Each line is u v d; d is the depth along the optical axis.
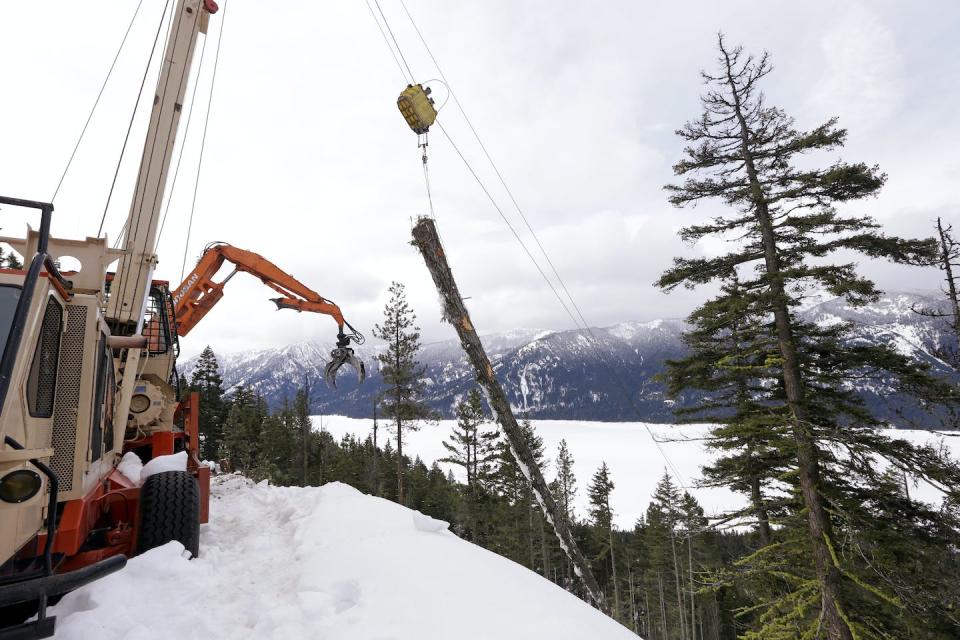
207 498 5.65
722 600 35.09
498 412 5.70
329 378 10.15
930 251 11.31
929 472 10.66
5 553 2.25
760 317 12.90
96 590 3.18
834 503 11.24
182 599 3.46
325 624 3.13
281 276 10.20
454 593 3.60
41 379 2.89
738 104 13.83
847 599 11.51
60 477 3.07
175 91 6.43
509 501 37.59
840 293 11.43
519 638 2.91
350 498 7.11
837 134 12.19
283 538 5.79
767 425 12.31
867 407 12.29
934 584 10.94
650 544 49.31
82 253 4.02
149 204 6.13
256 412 54.81
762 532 15.53
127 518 4.47
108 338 4.03
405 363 31.45
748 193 12.79
